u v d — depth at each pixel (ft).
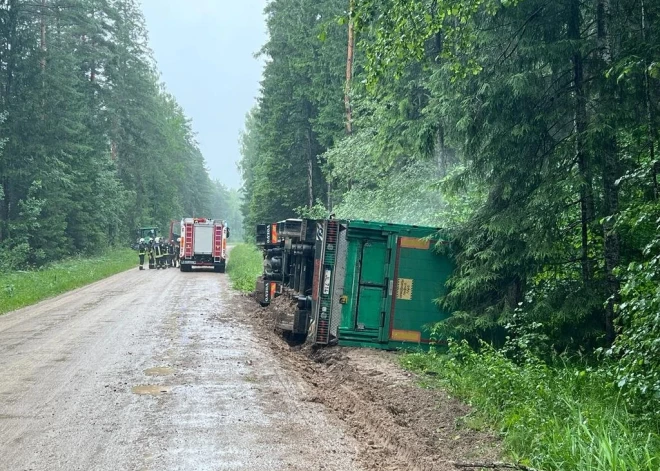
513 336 32.91
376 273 35.88
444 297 35.45
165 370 31.19
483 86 30.83
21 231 113.19
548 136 31.99
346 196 81.56
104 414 23.44
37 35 116.88
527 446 18.67
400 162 70.49
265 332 44.60
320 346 36.40
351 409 24.66
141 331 43.80
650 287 21.31
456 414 23.06
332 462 18.61
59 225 120.37
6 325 48.06
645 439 17.74
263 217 143.43
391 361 32.60
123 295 70.90
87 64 163.12
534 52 30.32
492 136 31.50
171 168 256.52
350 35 88.22
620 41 29.12
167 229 241.96
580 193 30.12
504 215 31.37
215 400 25.58
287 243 49.44
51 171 117.70
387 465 18.51
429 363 31.48
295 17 115.75
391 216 63.77
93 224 147.84
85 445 19.95
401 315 35.86
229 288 81.82
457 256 34.88
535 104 31.45
